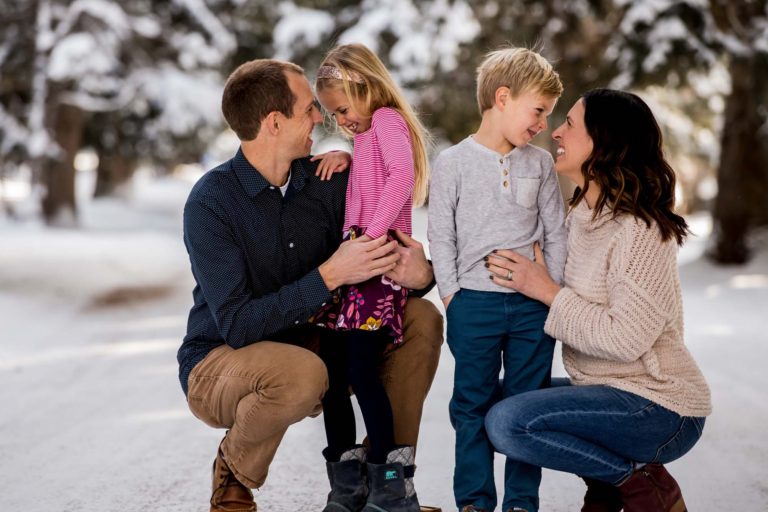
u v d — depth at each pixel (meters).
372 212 3.28
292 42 17.62
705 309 9.73
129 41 19.47
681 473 4.11
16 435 4.92
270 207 3.28
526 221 3.24
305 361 3.05
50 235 18.86
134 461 4.41
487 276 3.18
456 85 17.11
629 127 2.98
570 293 3.02
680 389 2.91
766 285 11.58
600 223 3.01
